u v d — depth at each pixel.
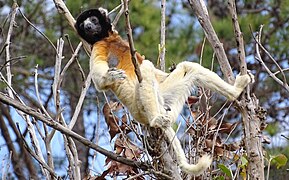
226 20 20.16
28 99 21.39
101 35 11.78
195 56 19.47
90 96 21.95
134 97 10.62
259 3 21.86
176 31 21.02
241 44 10.70
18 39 21.36
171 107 11.02
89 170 11.57
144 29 20.50
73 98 22.55
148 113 10.29
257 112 10.63
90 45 11.91
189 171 9.80
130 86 10.80
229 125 11.40
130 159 10.05
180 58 19.22
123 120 11.12
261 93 20.52
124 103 10.86
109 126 10.95
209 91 11.66
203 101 12.16
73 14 19.53
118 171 10.63
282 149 16.19
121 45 11.50
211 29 11.02
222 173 11.37
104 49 11.44
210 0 22.06
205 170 10.59
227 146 11.22
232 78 10.91
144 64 10.55
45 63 21.94
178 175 9.89
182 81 11.18
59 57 10.59
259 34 10.75
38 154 10.16
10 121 21.77
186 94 11.15
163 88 11.12
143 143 10.02
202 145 10.88
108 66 11.18
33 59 21.23
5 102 9.00
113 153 9.81
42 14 21.72
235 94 10.71
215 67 19.03
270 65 20.70
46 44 21.86
